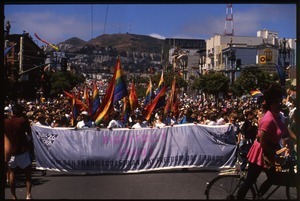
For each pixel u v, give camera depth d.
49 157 11.32
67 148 11.39
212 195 6.47
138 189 8.88
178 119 19.36
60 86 58.50
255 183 6.53
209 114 16.62
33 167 12.30
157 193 8.37
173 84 19.78
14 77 16.61
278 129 6.18
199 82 64.75
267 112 6.27
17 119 7.81
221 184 6.48
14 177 7.87
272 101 6.22
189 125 11.78
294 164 6.66
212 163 11.77
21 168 7.89
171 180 10.15
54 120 14.70
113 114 15.08
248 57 69.88
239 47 70.31
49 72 59.94
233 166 11.80
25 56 48.34
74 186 9.39
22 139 7.85
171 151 11.70
